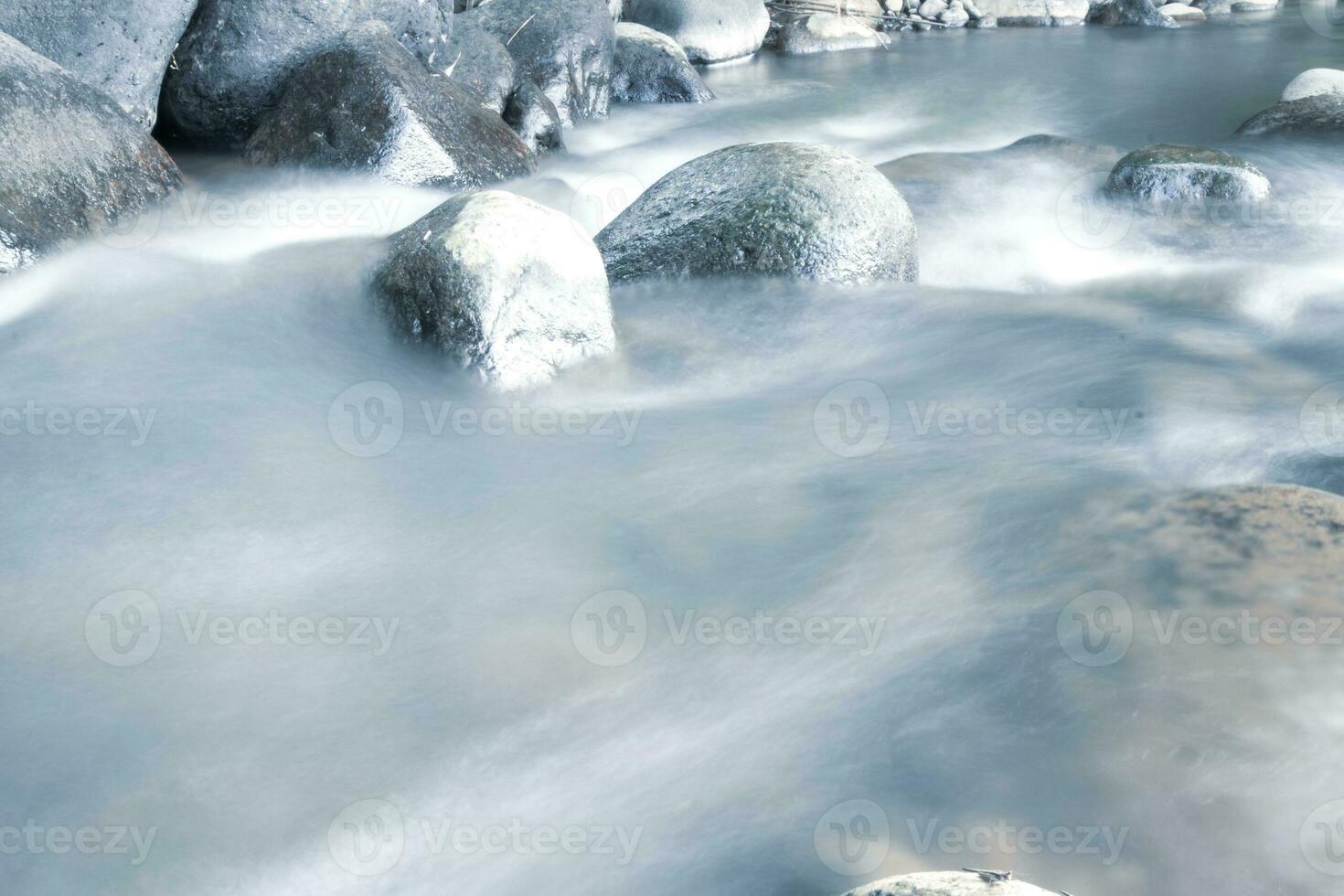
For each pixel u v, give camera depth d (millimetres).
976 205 6867
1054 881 2154
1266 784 2322
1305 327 5031
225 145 7422
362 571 3238
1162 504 3307
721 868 2244
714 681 2771
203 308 4980
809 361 4770
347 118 6660
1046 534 3266
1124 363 4641
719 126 10406
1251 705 2512
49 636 2916
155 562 3242
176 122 7410
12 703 2676
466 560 3297
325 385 4328
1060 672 2680
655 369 4602
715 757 2527
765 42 15141
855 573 3201
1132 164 6898
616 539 3418
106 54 6641
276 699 2711
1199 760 2395
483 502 3617
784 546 3357
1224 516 3166
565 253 4418
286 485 3672
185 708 2674
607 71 10039
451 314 4285
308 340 4602
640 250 5359
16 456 3758
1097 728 2506
